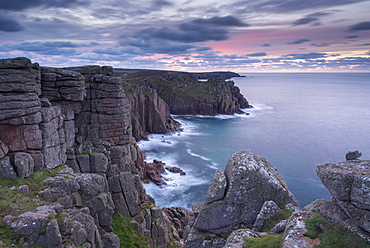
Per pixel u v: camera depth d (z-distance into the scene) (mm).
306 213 14391
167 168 87375
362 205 12281
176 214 53719
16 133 26547
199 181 79062
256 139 136375
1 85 26078
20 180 24641
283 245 12773
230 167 21734
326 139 139375
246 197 20109
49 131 28969
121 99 37656
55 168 29562
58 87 32969
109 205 30453
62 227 20094
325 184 13820
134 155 42375
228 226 19953
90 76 37375
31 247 17922
